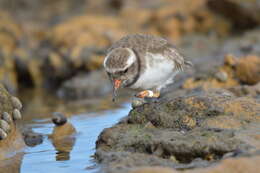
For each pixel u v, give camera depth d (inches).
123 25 1027.3
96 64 884.0
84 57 892.0
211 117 413.4
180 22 1071.0
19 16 1187.3
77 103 730.2
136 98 476.7
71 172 382.6
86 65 888.3
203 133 387.5
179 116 421.7
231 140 368.5
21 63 908.0
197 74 712.4
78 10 1216.2
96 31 954.7
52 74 910.4
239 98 435.8
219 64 729.0
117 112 623.8
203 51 945.5
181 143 374.6
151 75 450.0
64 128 523.5
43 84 917.2
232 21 1068.5
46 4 1259.8
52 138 501.0
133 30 1015.0
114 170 355.3
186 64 499.2
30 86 920.3
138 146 393.4
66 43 937.5
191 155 369.4
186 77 716.0
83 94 802.2
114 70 445.4
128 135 410.9
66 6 1242.0
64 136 506.3
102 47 913.5
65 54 905.5
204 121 408.8
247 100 432.1
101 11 1195.3
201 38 1027.3
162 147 381.1
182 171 316.8
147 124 426.9
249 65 647.1
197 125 408.5
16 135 457.1
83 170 379.2
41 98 800.9
